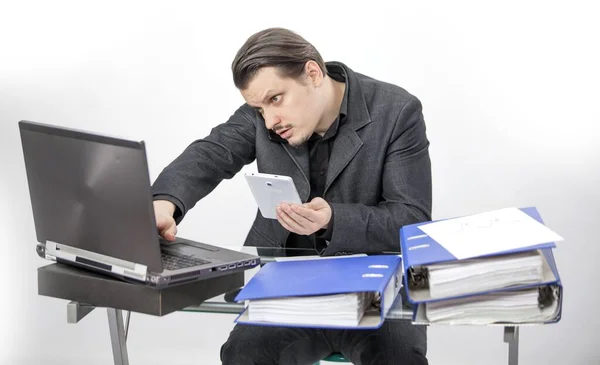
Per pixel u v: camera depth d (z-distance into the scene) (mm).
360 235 1948
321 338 1888
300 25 2992
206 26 3035
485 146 2938
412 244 1588
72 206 1635
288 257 1918
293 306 1508
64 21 3094
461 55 2898
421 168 2133
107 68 3107
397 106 2131
